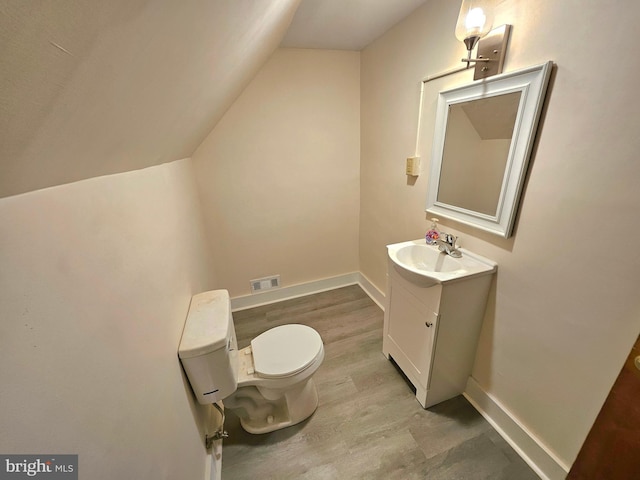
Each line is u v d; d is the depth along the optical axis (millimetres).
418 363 1525
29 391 360
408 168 1803
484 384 1498
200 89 835
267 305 2648
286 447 1390
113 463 511
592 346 971
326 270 2830
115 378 555
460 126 1382
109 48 331
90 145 478
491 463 1287
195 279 1514
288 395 1427
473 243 1427
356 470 1285
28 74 245
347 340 2123
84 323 483
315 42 1964
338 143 2410
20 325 358
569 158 947
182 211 1449
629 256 834
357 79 2266
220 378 1099
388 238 2271
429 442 1385
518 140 1094
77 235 500
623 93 786
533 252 1122
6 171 315
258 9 717
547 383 1153
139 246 790
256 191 2318
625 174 812
